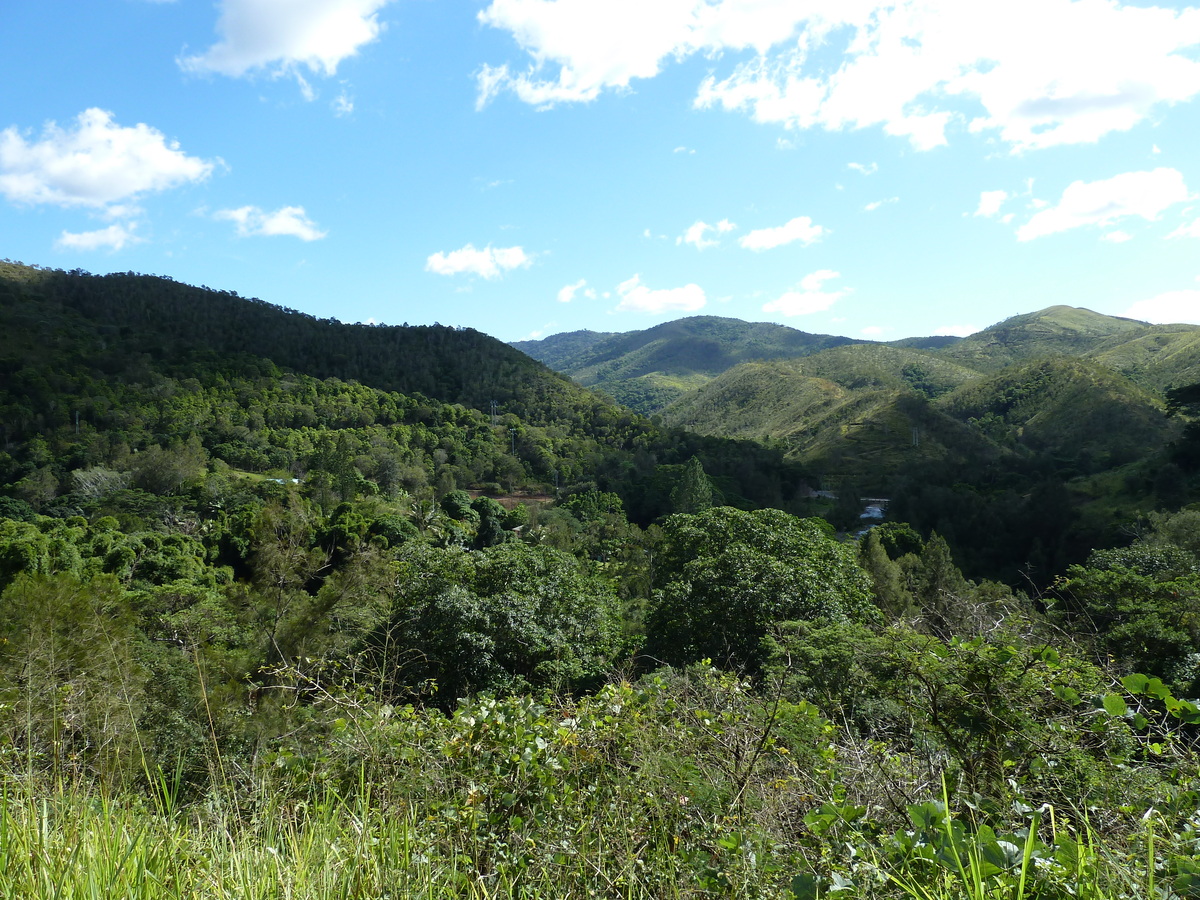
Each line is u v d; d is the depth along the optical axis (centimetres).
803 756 280
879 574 2112
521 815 228
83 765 221
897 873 160
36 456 5019
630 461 6550
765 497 5478
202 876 162
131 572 2638
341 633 1246
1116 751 242
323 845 178
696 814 231
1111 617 962
